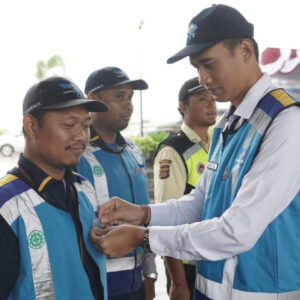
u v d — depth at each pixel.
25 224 1.05
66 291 1.10
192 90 2.09
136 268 1.80
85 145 1.17
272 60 7.35
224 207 1.27
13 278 1.03
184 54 1.21
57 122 1.09
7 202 1.04
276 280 1.19
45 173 1.13
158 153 2.12
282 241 1.19
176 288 1.93
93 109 1.23
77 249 1.16
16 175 1.12
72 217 1.19
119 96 1.84
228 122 1.36
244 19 1.23
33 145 1.13
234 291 1.22
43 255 1.06
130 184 1.84
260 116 1.21
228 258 1.23
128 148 2.00
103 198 1.71
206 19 1.20
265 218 1.14
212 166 1.38
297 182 1.16
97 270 1.24
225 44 1.20
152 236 1.23
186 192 2.05
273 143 1.14
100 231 1.26
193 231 1.20
